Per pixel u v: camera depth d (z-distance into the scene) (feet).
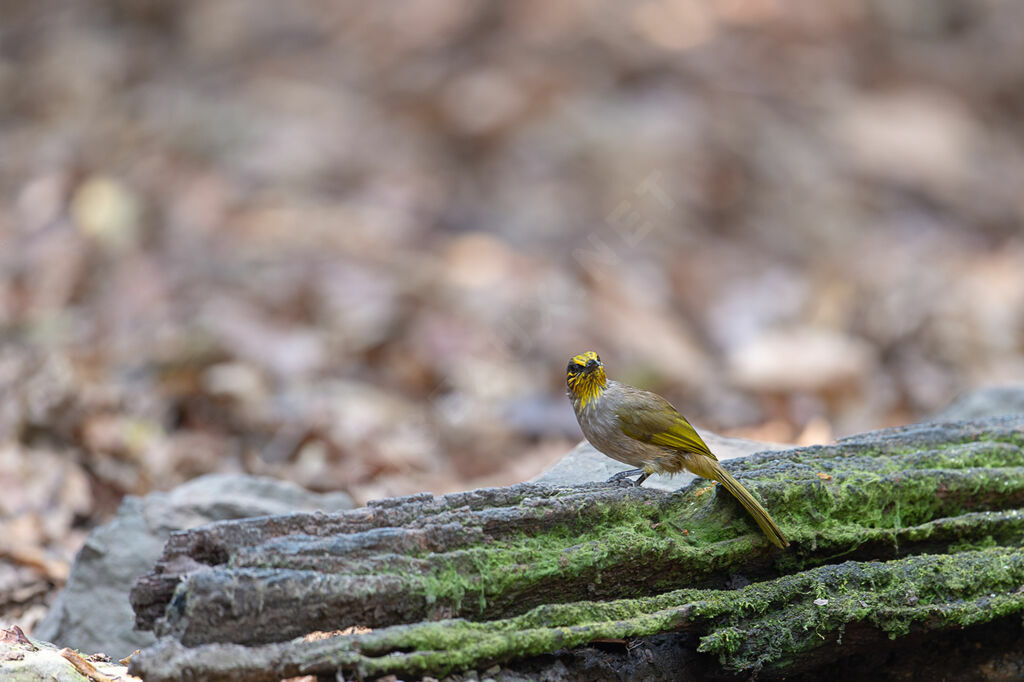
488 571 18.21
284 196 57.88
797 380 45.24
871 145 71.31
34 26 76.07
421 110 67.67
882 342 51.21
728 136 67.21
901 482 21.11
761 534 20.03
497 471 38.32
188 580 16.61
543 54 72.02
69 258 49.29
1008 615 20.89
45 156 59.41
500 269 52.31
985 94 81.51
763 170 65.62
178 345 42.37
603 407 20.62
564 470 24.44
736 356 47.44
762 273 57.00
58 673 18.26
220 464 36.86
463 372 43.91
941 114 75.92
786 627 19.33
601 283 51.11
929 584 19.92
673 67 72.43
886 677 21.13
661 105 68.18
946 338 51.47
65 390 37.65
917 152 71.26
